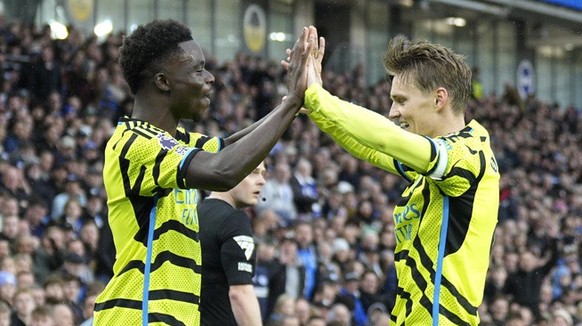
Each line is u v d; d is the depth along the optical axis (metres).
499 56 39.94
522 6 36.09
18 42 20.14
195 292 5.36
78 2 26.30
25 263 11.89
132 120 5.32
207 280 7.34
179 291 5.25
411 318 5.17
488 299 16.50
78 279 12.08
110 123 18.55
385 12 35.88
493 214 5.21
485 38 39.47
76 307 11.43
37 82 19.64
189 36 5.39
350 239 16.84
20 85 19.66
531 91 41.12
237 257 7.33
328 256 15.61
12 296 11.09
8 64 19.69
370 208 18.70
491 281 16.83
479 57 39.34
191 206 5.43
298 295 14.30
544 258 19.69
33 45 20.14
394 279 15.04
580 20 38.56
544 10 36.97
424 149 4.93
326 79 26.81
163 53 5.30
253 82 25.05
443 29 38.22
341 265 15.77
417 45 5.39
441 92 5.29
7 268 11.48
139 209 5.22
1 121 16.61
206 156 5.03
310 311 12.80
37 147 16.56
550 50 42.28
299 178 18.31
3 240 12.26
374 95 28.14
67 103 19.66
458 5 34.69
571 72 43.44
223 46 31.08
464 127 5.36
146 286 5.18
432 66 5.31
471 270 5.14
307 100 5.12
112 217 5.31
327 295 14.10
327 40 34.66
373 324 14.20
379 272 16.25
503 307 15.08
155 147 5.12
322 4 34.59
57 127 16.84
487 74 39.50
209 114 20.98
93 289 11.10
